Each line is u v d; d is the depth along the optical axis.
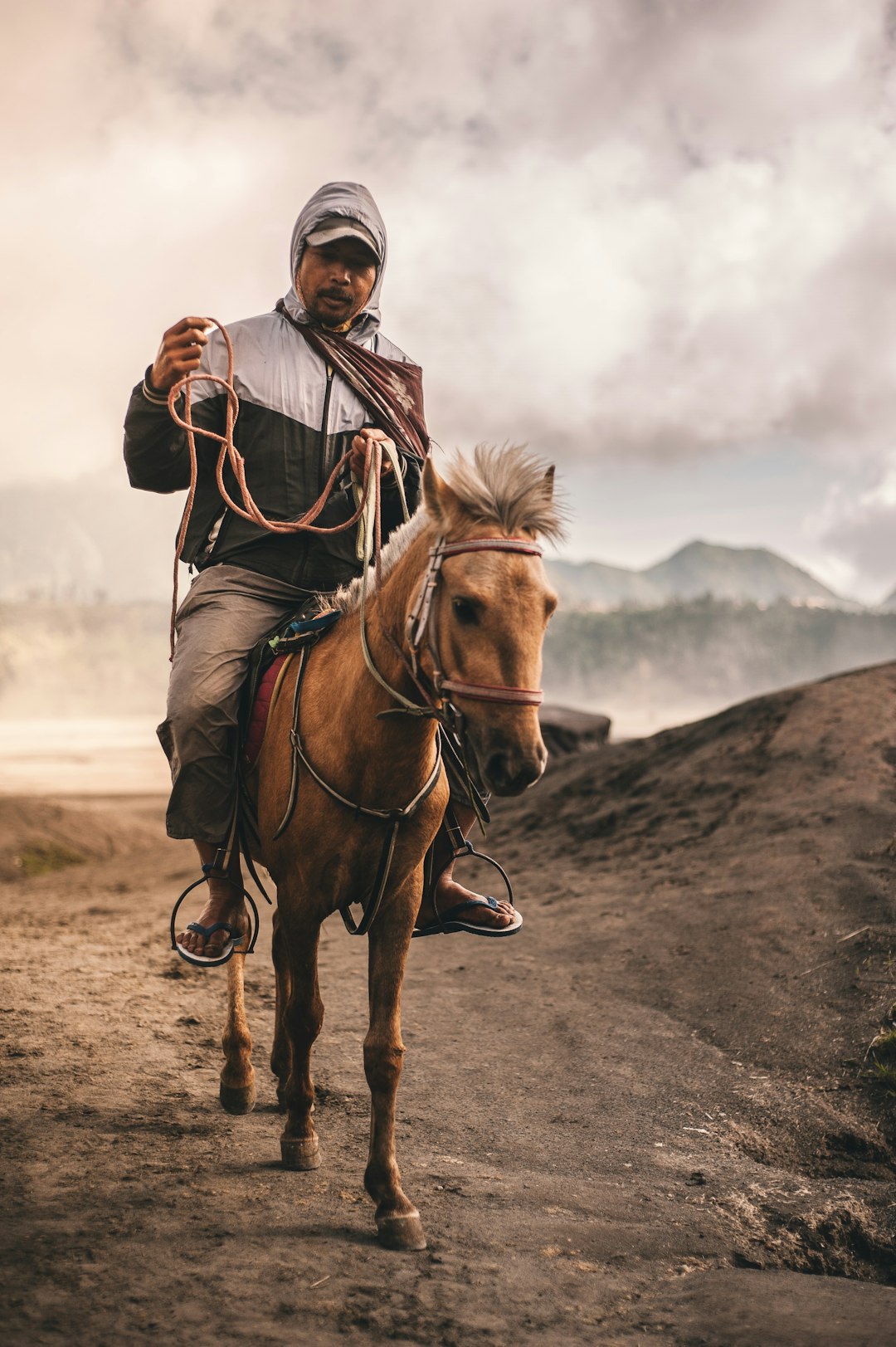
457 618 2.87
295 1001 3.68
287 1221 3.48
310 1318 2.89
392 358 4.61
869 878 7.01
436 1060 5.30
